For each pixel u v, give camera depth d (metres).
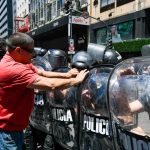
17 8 71.75
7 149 3.71
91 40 32.72
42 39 49.81
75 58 4.85
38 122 5.80
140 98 3.56
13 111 3.67
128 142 3.57
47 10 46.03
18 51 3.59
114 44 26.44
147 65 3.67
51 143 5.38
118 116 3.69
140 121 3.52
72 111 4.65
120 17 27.80
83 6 34.12
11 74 3.56
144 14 24.84
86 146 4.30
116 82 3.76
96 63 4.88
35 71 4.08
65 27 36.75
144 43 23.28
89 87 4.19
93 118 4.12
